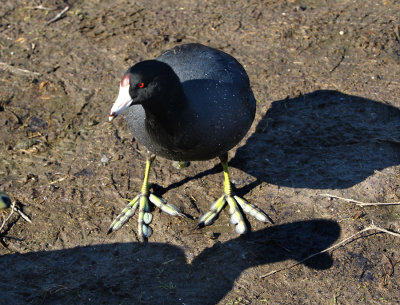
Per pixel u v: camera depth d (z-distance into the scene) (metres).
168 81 3.49
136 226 4.32
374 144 4.90
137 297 3.78
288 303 3.69
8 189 4.62
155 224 4.34
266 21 6.50
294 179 4.65
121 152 4.96
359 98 5.38
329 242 4.10
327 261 3.95
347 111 5.25
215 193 4.59
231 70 3.96
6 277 3.92
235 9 6.75
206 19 6.59
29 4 6.99
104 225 4.32
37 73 5.88
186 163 4.85
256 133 5.11
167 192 4.61
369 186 4.54
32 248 4.14
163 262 4.02
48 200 4.52
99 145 5.04
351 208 4.36
